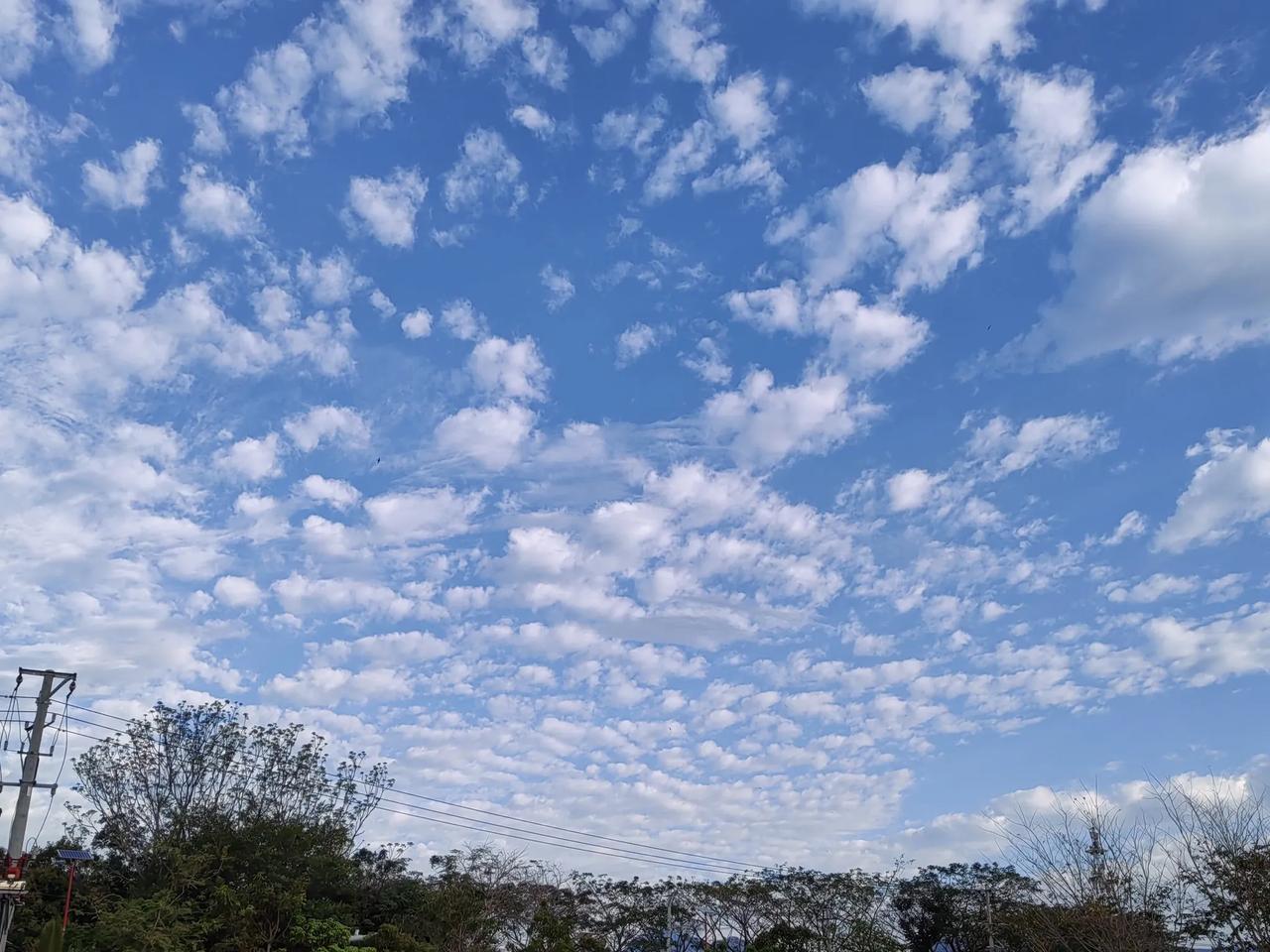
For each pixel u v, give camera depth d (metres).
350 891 56.69
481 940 56.12
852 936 59.62
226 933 48.56
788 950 60.03
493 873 62.56
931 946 62.88
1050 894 35.72
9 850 41.03
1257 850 31.69
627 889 67.81
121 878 52.81
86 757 55.56
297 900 50.00
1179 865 32.97
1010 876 63.81
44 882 49.31
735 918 64.56
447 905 56.00
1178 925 33.00
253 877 52.50
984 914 60.38
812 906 61.34
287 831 54.94
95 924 45.22
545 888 64.69
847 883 61.81
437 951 52.50
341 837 58.50
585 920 66.44
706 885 65.56
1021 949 46.53
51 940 31.00
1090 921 32.50
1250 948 31.55
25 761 42.31
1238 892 31.19
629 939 66.75
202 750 57.97
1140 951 31.69
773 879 63.66
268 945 48.47
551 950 56.19
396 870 63.59
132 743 56.81
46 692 43.25
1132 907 32.97
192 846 52.38
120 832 54.59
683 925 65.69
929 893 64.62
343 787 60.94
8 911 35.12
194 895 50.69
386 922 55.50
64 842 53.53
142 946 42.75
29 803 42.00
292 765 60.06
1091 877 33.75
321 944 49.59
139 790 56.25
